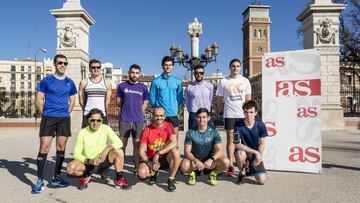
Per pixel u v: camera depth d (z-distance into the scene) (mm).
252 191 5566
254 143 6320
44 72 104125
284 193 5402
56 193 5484
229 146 7051
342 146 11719
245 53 89125
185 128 19328
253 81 49844
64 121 5996
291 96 7332
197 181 6367
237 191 5574
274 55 7504
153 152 6199
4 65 103312
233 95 7027
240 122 6418
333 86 19734
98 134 6027
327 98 19719
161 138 6148
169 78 7098
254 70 83438
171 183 5641
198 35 19297
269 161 7379
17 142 13438
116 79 60969
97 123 5945
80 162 5770
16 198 5184
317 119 7125
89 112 6016
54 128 5914
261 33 84125
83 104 6801
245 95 7105
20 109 101750
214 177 6059
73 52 19891
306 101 7215
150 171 6012
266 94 7500
